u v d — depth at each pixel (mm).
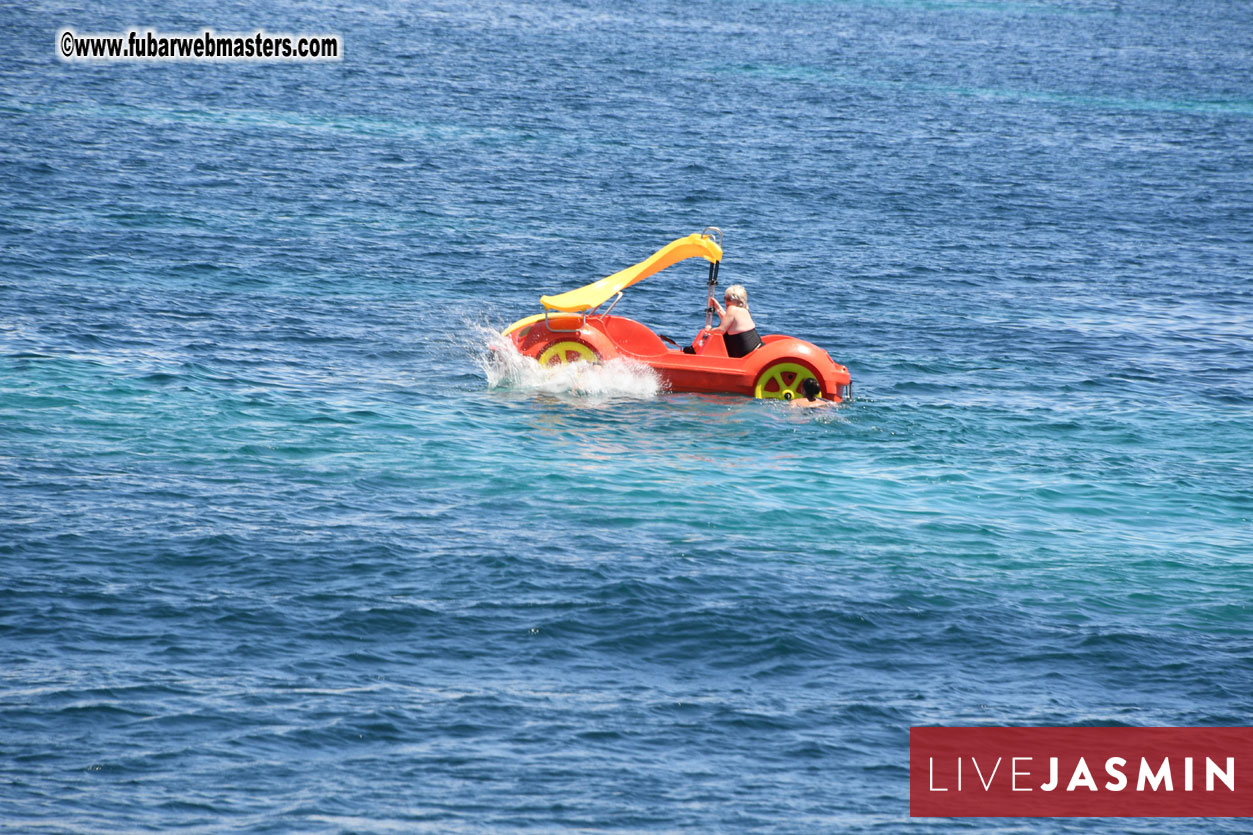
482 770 23766
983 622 31312
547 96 175875
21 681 25859
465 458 42062
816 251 90125
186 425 43531
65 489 36531
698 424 47625
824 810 23172
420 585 31516
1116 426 50406
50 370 48719
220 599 30078
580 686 27172
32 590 29828
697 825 22438
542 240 88625
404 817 22141
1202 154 158000
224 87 162500
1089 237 101688
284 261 75688
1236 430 50375
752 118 168250
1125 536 37938
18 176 94375
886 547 36062
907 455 45188
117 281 66688
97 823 21453
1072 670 29109
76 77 159250
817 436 46906
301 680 26672
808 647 29469
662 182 116938
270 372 51781
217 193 95938
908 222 104375
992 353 62875
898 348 63094
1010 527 38312
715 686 27531
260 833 21438
